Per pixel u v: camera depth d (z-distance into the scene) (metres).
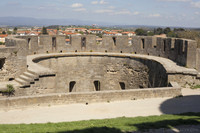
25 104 14.95
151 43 28.70
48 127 11.37
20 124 12.15
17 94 17.34
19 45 19.02
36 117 13.80
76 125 11.72
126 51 30.59
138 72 27.98
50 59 27.72
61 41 29.69
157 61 24.48
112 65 29.92
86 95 16.25
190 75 20.31
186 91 19.50
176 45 24.95
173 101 16.91
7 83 17.92
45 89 19.00
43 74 18.73
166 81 20.91
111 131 10.32
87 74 30.17
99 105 16.08
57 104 15.78
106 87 30.56
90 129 10.55
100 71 30.33
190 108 15.34
